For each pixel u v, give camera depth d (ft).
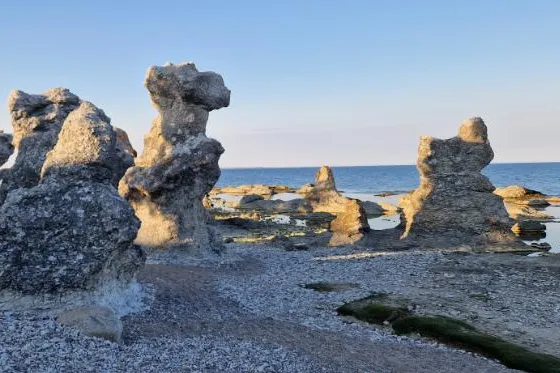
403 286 80.59
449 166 127.65
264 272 90.38
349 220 128.47
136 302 57.57
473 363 49.47
